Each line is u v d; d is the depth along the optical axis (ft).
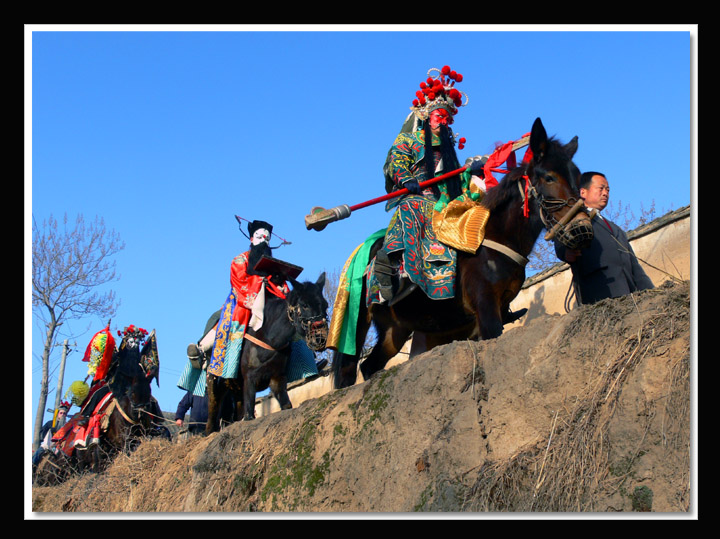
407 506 17.74
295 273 34.04
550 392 16.16
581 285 21.62
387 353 26.18
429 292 22.15
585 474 14.58
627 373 14.92
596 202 22.08
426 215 23.67
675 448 13.64
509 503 15.46
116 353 43.55
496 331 21.08
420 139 25.22
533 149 21.15
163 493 28.58
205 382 35.65
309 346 30.89
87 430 40.73
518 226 21.67
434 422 18.21
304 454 22.00
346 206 24.31
